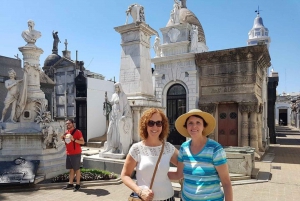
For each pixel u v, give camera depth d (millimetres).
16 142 8203
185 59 15484
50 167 8148
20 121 8742
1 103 15797
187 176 2863
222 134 14508
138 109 9383
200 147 2922
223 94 14352
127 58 10195
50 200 6145
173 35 16703
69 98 19766
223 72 14391
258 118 14250
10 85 8758
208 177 2742
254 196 6773
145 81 10164
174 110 16078
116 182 7602
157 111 3145
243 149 9188
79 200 6164
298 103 42594
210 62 14781
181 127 3279
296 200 6500
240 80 13852
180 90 15953
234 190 7293
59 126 9453
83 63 20828
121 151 8977
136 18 10133
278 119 58281
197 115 3021
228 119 14422
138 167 2949
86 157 9312
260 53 13242
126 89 10078
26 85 8867
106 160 8820
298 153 14758
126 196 6473
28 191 6898
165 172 2938
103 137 18375
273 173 9531
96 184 7398
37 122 8562
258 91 14547
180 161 3080
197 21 19875
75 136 6969
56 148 8695
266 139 17031
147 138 3090
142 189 2682
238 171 8617
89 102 18844
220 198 2740
